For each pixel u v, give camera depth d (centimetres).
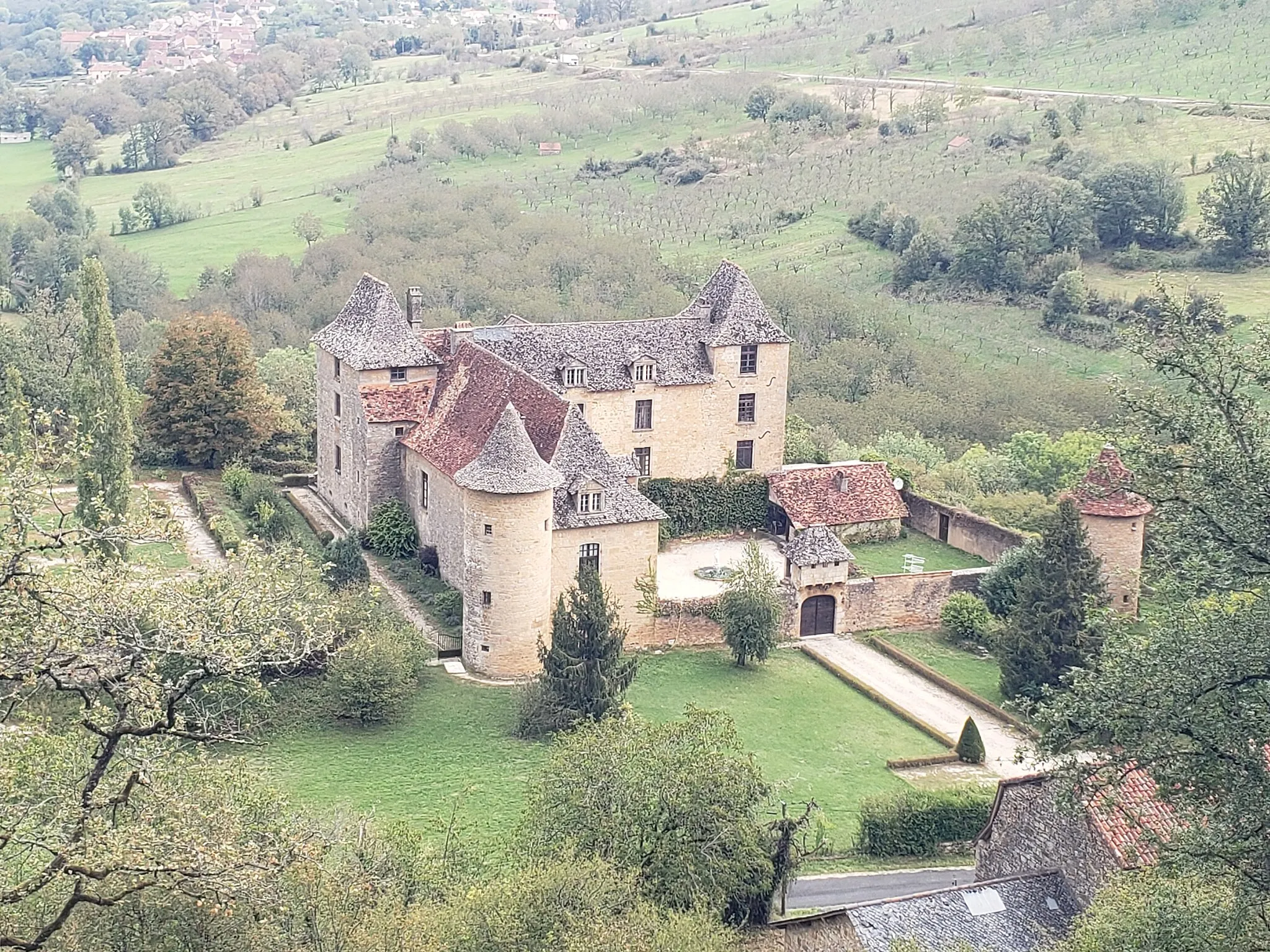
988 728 7250
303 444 10981
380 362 8912
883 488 9738
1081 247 15938
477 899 3969
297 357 12688
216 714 4734
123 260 16825
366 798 6031
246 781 4141
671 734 4928
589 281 16138
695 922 4025
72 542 3541
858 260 17388
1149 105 19750
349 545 8094
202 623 3638
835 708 7412
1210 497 3506
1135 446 3656
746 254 17750
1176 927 3509
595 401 8938
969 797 6006
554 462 7738
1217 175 16162
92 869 3250
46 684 4053
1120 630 3862
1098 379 13375
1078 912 4666
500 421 7400
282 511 8969
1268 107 18900
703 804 4709
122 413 8094
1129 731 3462
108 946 3581
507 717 6931
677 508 9312
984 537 9312
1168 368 3622
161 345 10931
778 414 9512
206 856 3281
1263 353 3531
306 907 3762
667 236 18550
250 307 15675
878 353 14388
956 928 4516
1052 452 11381
